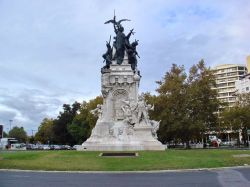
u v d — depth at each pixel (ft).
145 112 192.65
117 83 195.42
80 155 149.07
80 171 113.39
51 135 520.83
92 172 111.55
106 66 199.11
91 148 178.81
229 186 73.15
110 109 193.47
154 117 314.14
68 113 479.82
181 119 299.79
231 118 341.62
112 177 95.20
